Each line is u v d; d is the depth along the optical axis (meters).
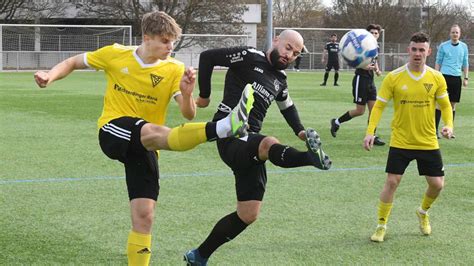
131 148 4.96
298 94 25.38
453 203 8.15
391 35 58.66
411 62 6.62
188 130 4.71
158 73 5.20
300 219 7.30
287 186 8.92
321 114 18.23
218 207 7.73
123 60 5.21
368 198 8.33
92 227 6.84
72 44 41.62
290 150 4.79
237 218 5.43
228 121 4.59
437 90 6.65
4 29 40.59
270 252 6.15
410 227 7.10
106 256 5.93
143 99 5.21
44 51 41.16
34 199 7.99
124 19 52.72
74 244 6.26
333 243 6.46
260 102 5.64
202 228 6.89
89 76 36.78
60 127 14.59
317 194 8.50
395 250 6.29
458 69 14.59
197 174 9.60
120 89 5.21
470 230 7.00
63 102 20.38
